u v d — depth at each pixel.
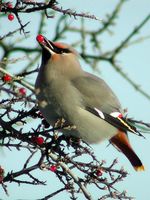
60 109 11.39
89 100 11.82
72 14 8.98
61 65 11.68
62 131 11.42
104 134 12.08
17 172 9.20
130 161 12.36
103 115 11.98
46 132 9.36
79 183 9.41
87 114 11.77
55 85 11.41
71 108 11.49
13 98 8.58
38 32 13.29
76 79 11.84
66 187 9.39
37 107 9.71
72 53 11.98
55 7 8.99
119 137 12.27
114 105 12.24
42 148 9.36
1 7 9.02
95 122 11.88
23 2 9.02
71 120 11.56
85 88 11.84
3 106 8.66
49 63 11.62
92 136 11.94
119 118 12.03
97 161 9.58
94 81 12.13
